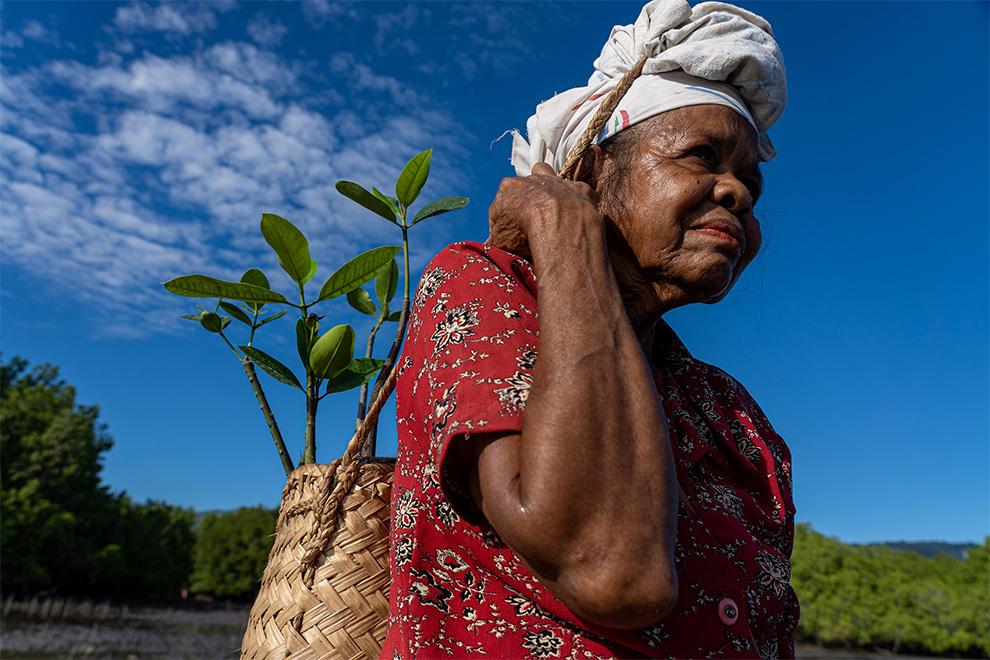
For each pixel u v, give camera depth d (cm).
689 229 120
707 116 124
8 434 4191
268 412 163
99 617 3775
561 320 88
